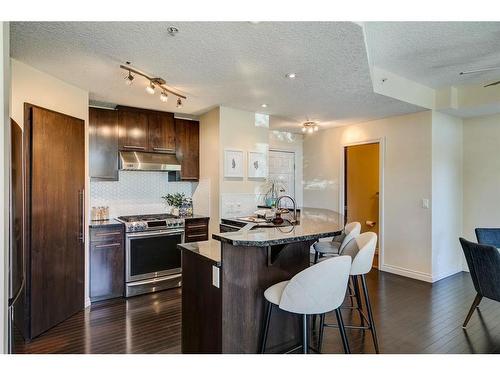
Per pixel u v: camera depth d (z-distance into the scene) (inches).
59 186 119.2
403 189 179.6
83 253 132.9
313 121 196.1
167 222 157.8
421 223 171.5
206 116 175.2
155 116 167.8
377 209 233.0
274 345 89.3
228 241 72.7
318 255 123.3
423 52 118.7
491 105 157.2
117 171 155.2
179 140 175.9
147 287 151.6
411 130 175.6
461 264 190.5
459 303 138.7
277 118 188.9
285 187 232.5
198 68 109.1
